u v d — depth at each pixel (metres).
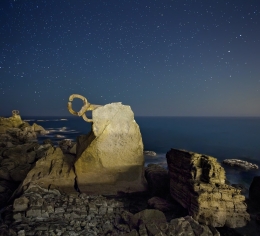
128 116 10.58
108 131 10.29
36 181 9.77
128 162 10.64
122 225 7.21
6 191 10.75
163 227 6.52
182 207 8.49
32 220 7.19
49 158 11.06
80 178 10.26
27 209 7.51
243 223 7.36
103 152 10.30
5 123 33.50
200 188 7.48
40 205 7.75
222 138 45.31
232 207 7.37
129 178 10.67
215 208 7.26
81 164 10.27
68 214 7.64
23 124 36.56
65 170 10.57
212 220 7.17
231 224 7.25
